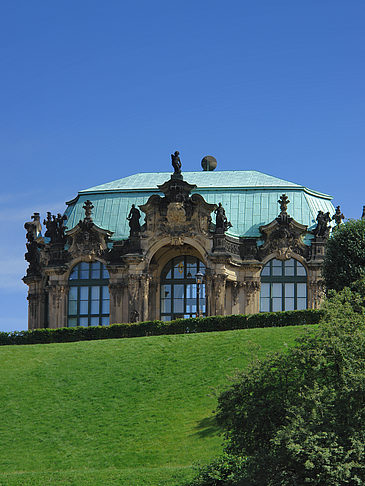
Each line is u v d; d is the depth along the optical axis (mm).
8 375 94500
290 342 93812
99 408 85688
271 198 133000
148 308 127500
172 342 99875
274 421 61094
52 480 71312
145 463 73938
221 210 124750
